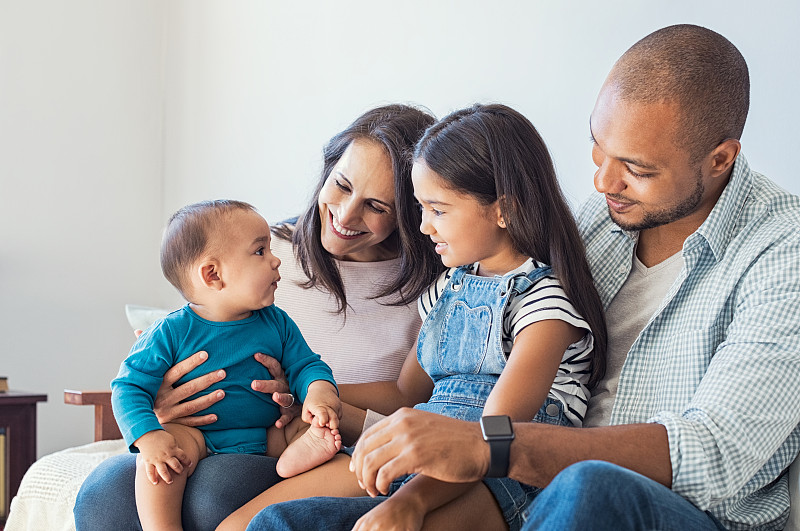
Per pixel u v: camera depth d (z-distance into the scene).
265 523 1.02
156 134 3.51
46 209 3.23
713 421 1.04
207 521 1.19
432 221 1.31
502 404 1.13
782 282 1.14
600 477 0.86
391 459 0.97
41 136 3.23
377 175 1.47
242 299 1.32
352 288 1.64
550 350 1.20
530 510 0.91
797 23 1.59
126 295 3.40
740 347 1.11
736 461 1.03
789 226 1.20
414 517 0.97
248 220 1.34
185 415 1.27
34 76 3.23
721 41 1.20
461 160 1.26
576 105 1.99
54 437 3.21
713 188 1.26
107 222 3.37
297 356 1.38
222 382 1.30
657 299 1.33
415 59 2.45
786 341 1.10
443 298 1.38
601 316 1.29
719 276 1.23
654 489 0.92
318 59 2.81
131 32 3.45
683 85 1.16
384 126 1.49
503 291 1.28
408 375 1.50
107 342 3.35
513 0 2.16
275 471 1.27
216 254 1.31
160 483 1.19
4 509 2.55
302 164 2.84
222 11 3.25
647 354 1.27
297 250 1.67
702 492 1.01
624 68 1.20
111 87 3.40
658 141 1.17
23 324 3.17
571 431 1.01
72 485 1.66
